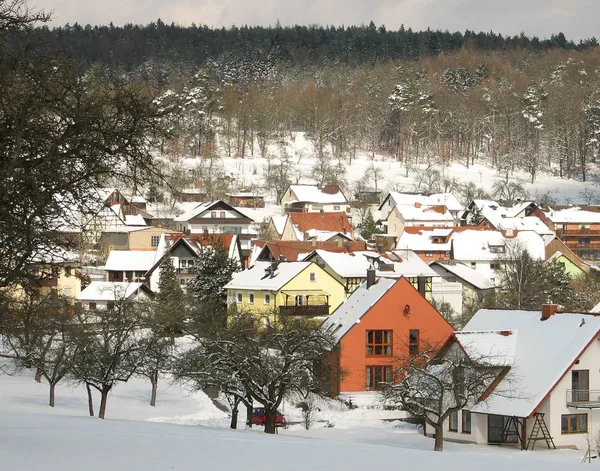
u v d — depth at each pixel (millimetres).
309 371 67938
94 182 30766
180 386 77812
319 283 109875
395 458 32656
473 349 64938
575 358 62500
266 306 108875
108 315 73500
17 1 29062
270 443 35875
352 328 81062
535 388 61844
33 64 29281
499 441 63156
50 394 70375
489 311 71875
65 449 29141
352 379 81000
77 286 115562
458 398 57875
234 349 60469
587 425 62719
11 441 30594
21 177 28312
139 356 67062
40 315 63031
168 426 46562
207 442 34250
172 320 82688
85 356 64125
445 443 63125
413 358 63719
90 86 30422
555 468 32156
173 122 33688
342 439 63688
